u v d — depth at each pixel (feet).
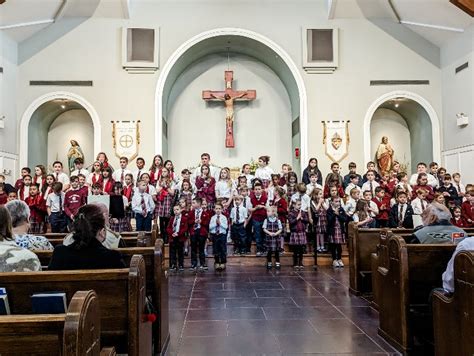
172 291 16.48
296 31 32.27
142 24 31.65
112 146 30.94
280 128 36.06
